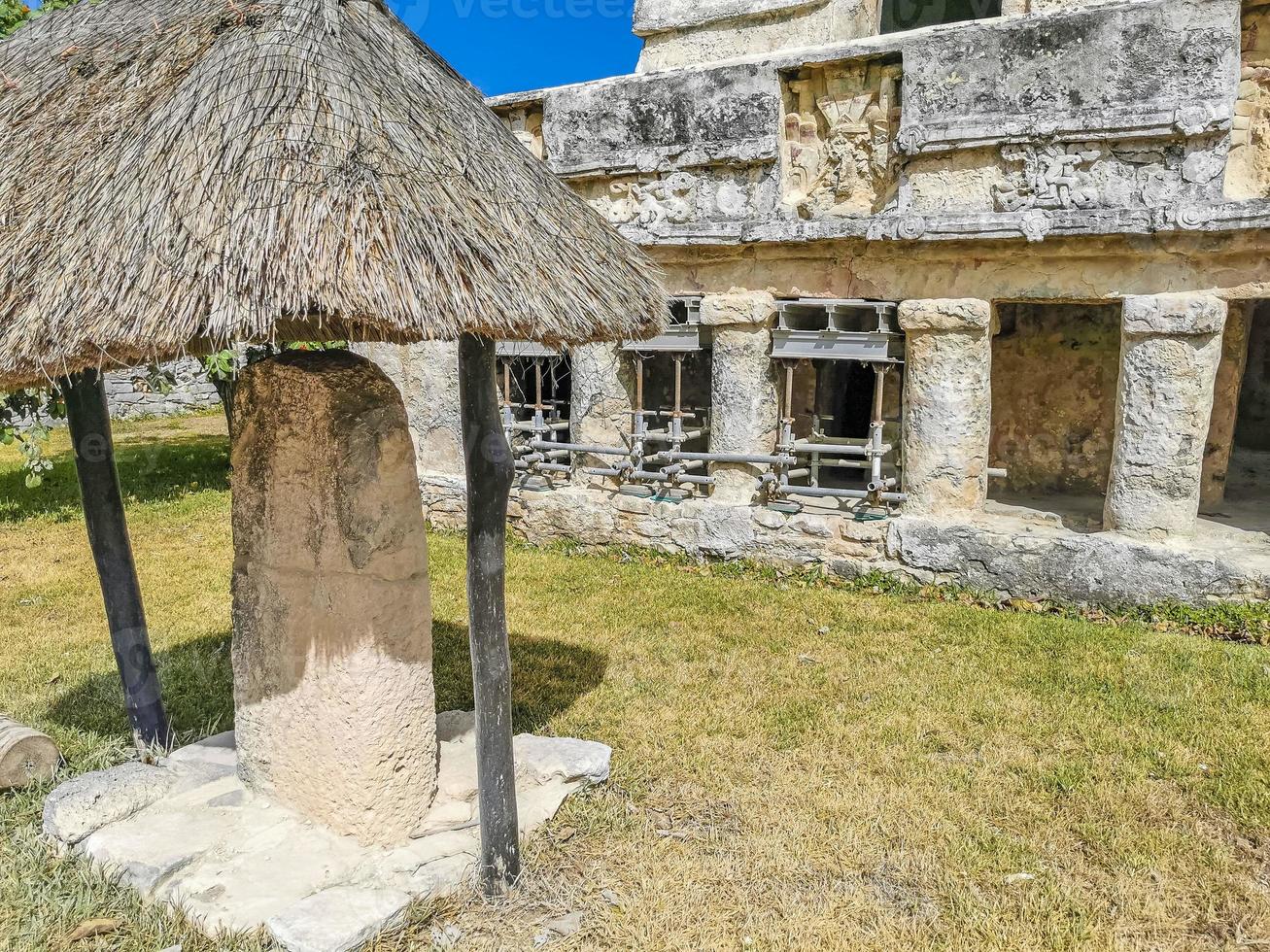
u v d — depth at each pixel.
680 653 5.73
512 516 8.61
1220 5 5.47
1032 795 4.03
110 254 2.69
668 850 3.63
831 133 6.89
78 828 3.56
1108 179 5.90
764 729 4.68
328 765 3.49
